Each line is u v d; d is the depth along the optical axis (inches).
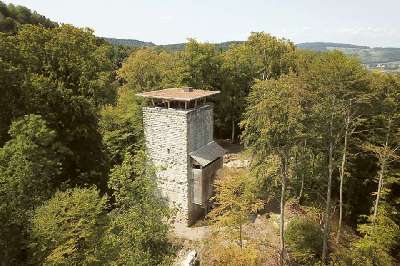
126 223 783.7
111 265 701.3
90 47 1525.6
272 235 1154.0
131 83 2336.4
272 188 1149.1
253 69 2054.6
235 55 2082.9
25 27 1338.6
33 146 865.5
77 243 717.9
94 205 770.8
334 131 1226.0
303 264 1075.3
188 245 1117.1
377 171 1421.0
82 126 1322.6
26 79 1145.4
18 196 772.6
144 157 969.5
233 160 1635.1
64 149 1155.3
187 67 1797.5
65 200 743.1
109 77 1665.8
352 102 1177.4
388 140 1387.8
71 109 1283.2
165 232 838.5
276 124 908.0
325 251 1067.9
